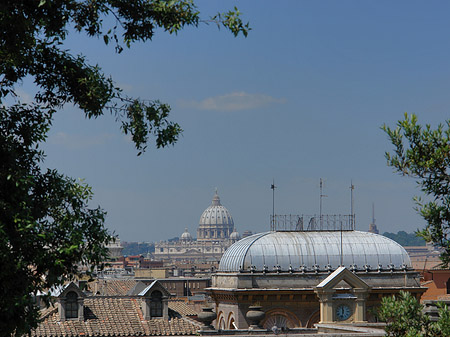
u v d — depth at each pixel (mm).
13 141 57875
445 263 55125
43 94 59844
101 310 120250
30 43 54719
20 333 55062
